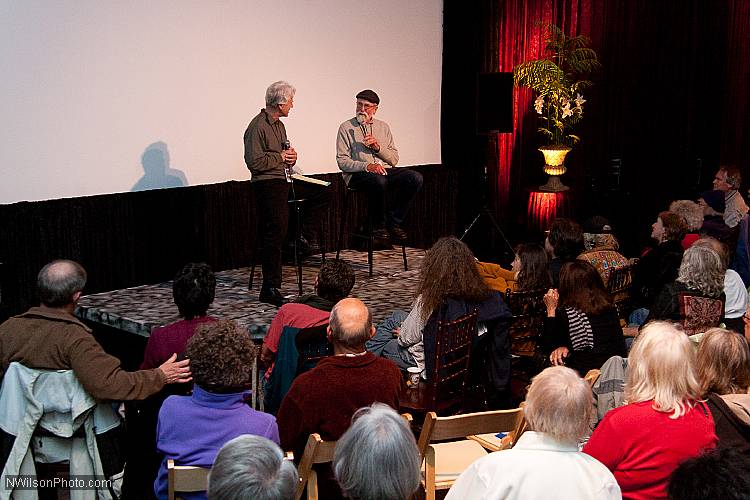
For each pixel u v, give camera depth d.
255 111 7.18
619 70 9.38
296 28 7.38
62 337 3.29
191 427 2.81
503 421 3.28
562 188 8.85
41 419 3.29
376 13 8.05
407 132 8.59
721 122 9.63
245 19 6.98
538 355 4.63
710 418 2.71
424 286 4.16
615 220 9.39
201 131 6.83
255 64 7.12
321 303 4.16
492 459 2.40
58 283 3.37
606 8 9.19
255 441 2.07
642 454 2.64
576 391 2.39
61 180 6.07
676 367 2.67
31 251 5.90
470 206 9.14
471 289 4.13
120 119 6.32
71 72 6.01
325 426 3.11
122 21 6.22
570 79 8.95
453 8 8.71
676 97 9.55
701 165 9.60
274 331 4.14
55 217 6.00
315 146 7.72
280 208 5.77
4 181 5.79
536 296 4.82
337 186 7.77
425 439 3.18
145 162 6.51
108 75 6.21
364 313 3.22
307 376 3.14
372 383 3.16
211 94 6.85
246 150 5.76
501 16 8.82
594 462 2.41
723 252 4.61
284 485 2.00
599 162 9.60
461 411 4.18
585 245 5.98
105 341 5.90
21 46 5.75
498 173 9.17
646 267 5.18
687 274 4.04
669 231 5.15
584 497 2.33
